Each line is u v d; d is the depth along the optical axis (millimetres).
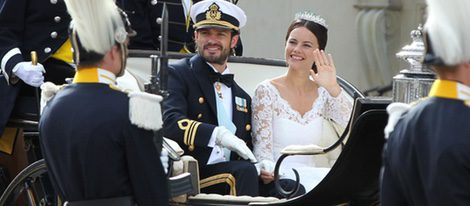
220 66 16750
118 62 12508
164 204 12375
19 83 18781
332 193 14984
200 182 15945
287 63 17406
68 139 12305
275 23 29406
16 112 18906
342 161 14555
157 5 20062
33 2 19172
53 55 19281
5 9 18984
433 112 10695
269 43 29406
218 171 15906
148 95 12211
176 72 16547
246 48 29328
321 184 14719
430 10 10781
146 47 20094
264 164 16438
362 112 14547
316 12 29531
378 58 29656
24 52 19156
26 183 17156
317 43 17297
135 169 12242
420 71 15242
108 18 12297
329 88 17141
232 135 15953
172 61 17656
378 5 29625
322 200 15062
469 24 10617
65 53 19344
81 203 12406
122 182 12305
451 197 10398
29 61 19156
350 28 29750
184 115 16266
